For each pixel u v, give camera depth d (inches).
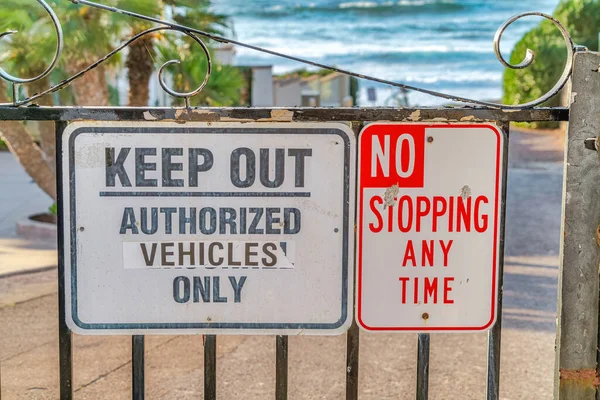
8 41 227.6
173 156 84.3
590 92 83.0
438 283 87.4
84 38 214.5
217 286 86.1
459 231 86.7
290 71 706.8
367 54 788.6
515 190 430.0
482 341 188.5
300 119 83.5
